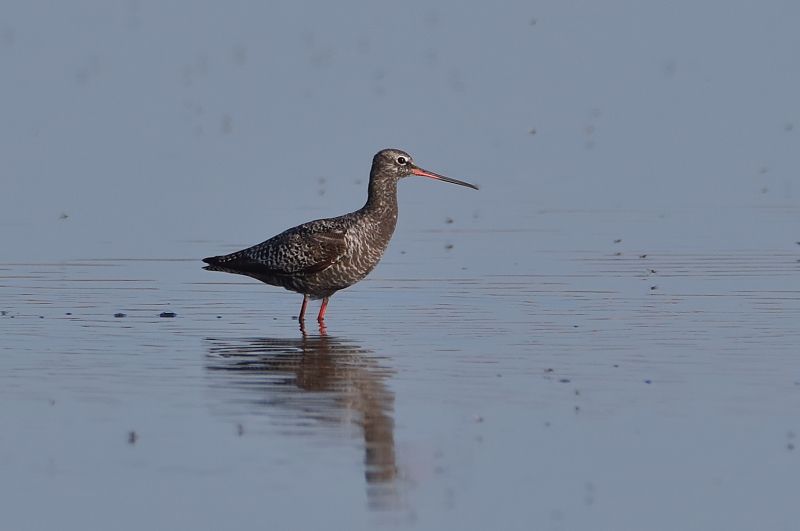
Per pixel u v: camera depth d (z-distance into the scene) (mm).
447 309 19219
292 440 13625
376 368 16062
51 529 11688
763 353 16453
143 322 18500
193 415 14281
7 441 13508
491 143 32312
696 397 14719
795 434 13570
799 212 25750
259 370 16016
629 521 11828
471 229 24734
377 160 19188
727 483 12477
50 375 15742
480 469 12852
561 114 35156
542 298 19750
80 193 27719
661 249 22938
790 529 11633
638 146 31969
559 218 25547
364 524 11805
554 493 12320
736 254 22484
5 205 26656
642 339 17234
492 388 15156
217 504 12109
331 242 18547
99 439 13578
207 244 23750
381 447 13297
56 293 20172
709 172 29438
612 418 14078
